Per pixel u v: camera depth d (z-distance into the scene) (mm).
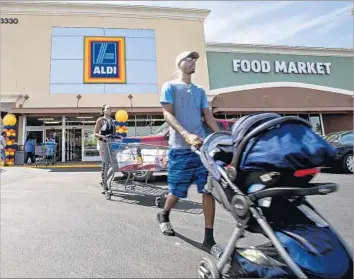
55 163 14453
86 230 3301
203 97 3041
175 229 3357
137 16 16641
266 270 1991
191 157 2838
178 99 2842
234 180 1981
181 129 2576
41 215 3912
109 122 5543
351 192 5496
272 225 1933
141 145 5125
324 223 1988
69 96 15375
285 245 1777
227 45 17609
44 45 15578
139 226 3459
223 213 4027
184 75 2963
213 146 2209
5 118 13320
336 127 18688
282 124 1877
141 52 16453
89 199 4980
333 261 1738
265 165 1821
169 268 2361
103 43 16141
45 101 15141
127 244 2877
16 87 15023
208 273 2006
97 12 16234
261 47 17969
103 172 5457
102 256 2590
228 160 2148
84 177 8242
